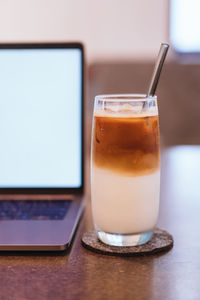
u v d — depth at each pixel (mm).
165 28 2678
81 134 836
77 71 832
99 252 583
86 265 558
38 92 836
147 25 2682
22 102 836
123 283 520
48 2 2648
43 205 766
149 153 573
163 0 2652
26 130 840
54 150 838
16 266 556
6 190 841
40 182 841
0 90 838
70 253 587
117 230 583
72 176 838
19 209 744
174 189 886
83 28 2688
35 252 587
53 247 581
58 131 838
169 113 2158
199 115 2148
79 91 834
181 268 552
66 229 636
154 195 586
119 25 2686
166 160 1179
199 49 2658
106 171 574
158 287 512
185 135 2156
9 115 838
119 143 565
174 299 491
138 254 577
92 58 2711
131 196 573
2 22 2664
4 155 842
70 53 832
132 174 568
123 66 2152
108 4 2662
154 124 582
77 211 727
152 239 616
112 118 565
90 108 2145
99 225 595
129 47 2709
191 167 1081
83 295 497
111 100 570
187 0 2633
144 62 2154
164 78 2145
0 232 626
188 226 683
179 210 757
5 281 524
